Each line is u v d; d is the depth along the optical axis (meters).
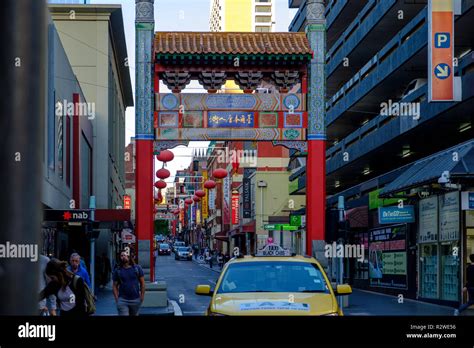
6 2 2.43
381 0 32.38
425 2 30.20
